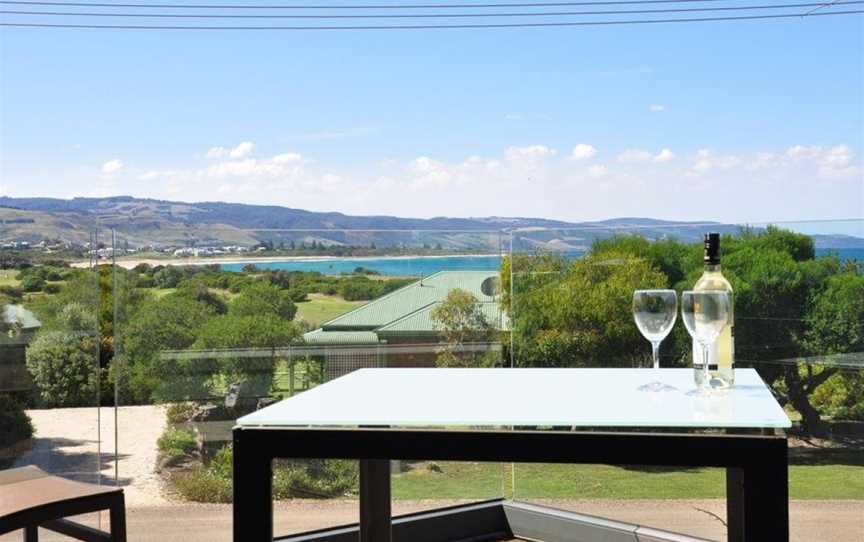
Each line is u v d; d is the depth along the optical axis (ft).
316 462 11.91
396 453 5.06
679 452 4.77
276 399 12.35
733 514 8.20
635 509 11.78
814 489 11.07
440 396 5.82
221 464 12.05
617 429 4.89
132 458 11.81
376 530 6.70
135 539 11.93
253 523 5.15
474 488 12.58
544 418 5.01
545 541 12.33
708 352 5.84
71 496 7.53
